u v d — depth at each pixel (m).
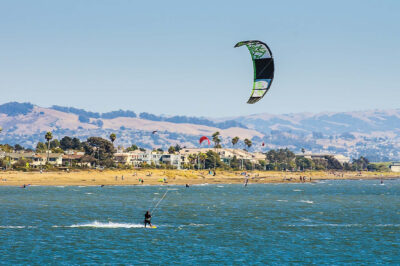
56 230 125.00
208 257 97.69
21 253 98.75
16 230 124.25
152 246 106.94
